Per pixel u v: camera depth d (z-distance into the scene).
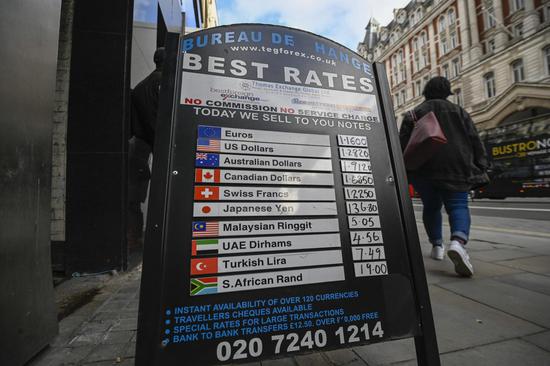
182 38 1.25
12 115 1.35
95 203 2.87
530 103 22.42
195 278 1.04
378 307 1.20
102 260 2.85
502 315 1.83
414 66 37.91
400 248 1.30
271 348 1.06
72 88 2.89
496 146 12.66
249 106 1.26
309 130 1.32
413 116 2.85
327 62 1.44
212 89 1.23
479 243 4.03
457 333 1.62
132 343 1.56
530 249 3.57
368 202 1.32
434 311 1.90
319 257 1.19
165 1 5.07
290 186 1.23
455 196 2.69
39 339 1.45
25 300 1.38
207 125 1.18
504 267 2.84
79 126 2.88
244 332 1.04
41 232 1.53
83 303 2.14
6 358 1.25
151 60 4.06
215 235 1.09
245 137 1.22
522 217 7.14
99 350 1.49
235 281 1.08
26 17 1.46
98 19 2.96
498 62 25.38
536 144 11.21
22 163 1.41
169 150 1.10
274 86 1.32
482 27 27.55
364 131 1.41
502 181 12.37
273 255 1.14
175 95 1.18
